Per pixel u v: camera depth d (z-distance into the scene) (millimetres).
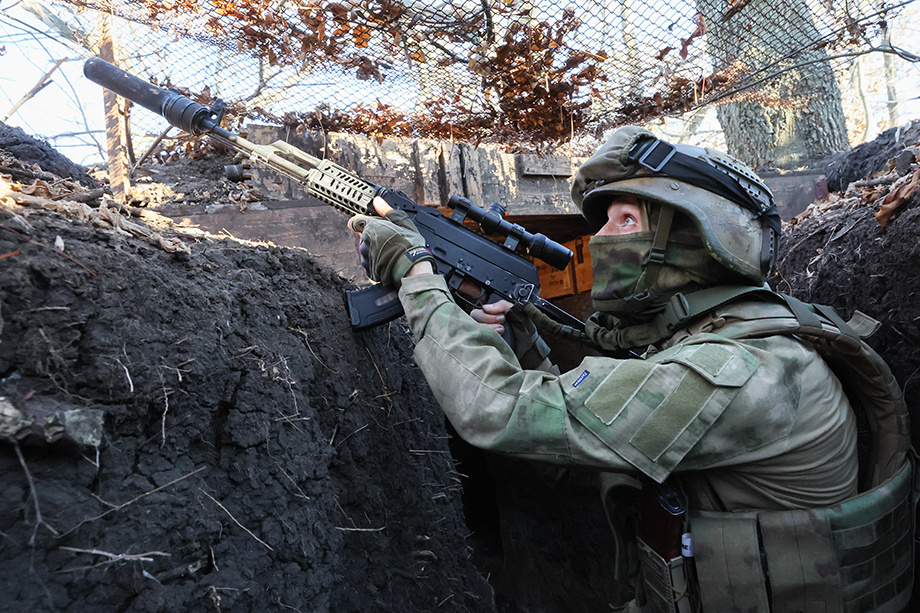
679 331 1512
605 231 1590
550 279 5191
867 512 1349
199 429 1161
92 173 2873
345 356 1757
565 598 3855
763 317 1411
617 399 1275
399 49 2475
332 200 1945
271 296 1561
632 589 1750
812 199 4066
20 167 1497
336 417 1620
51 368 915
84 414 889
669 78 2984
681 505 1357
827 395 1415
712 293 1451
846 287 2225
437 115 3031
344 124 3006
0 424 800
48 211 1137
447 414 1395
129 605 908
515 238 1992
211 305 1312
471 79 2779
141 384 1041
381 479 1764
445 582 1881
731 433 1260
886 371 1539
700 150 1520
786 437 1311
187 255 1380
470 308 1987
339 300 1909
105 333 1014
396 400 2031
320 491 1393
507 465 4246
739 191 1466
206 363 1201
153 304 1148
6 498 803
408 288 1545
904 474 1509
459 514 2230
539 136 3309
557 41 2598
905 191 1963
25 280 914
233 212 2605
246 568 1113
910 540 1536
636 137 1516
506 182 3508
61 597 823
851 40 2906
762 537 1321
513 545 4270
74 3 2375
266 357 1390
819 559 1284
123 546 921
